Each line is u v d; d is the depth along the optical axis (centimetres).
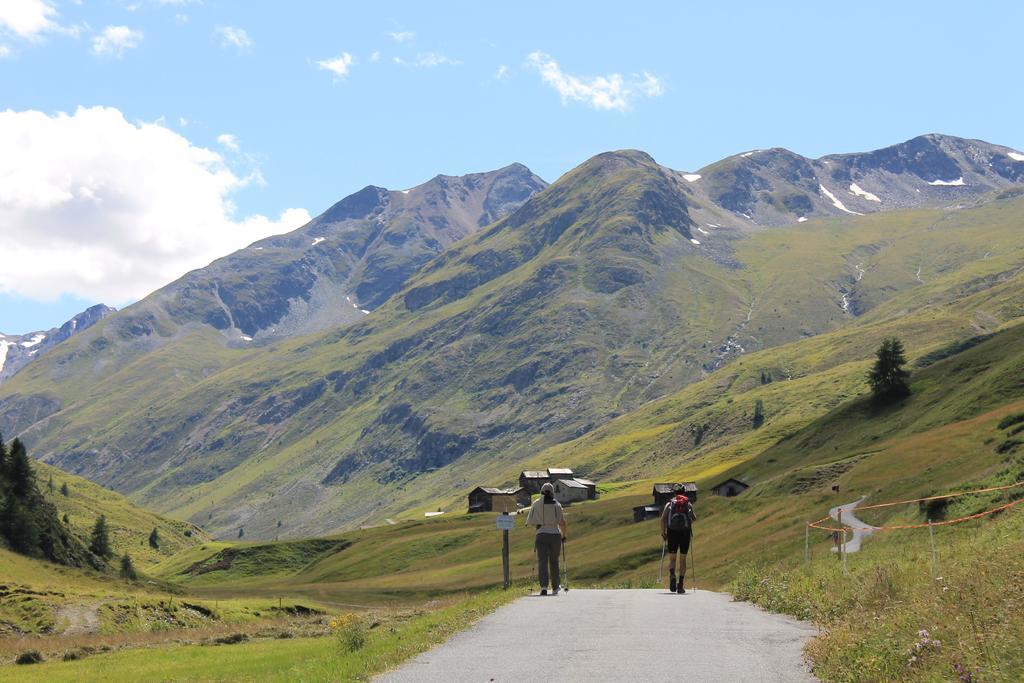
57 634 6494
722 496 13712
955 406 11975
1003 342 14262
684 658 1382
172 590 12800
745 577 2627
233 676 2727
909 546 3444
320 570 18125
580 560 12138
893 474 8906
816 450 14388
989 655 1137
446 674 1304
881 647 1276
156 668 3500
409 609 3697
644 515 15062
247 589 14625
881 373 14888
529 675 1266
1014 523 2611
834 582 2202
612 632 1678
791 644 1523
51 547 11706
